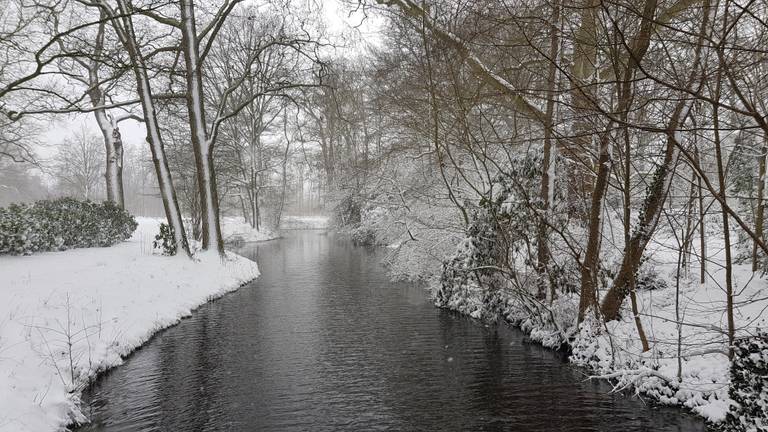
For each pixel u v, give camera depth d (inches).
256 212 1496.1
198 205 937.5
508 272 367.2
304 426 208.1
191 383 259.3
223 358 302.7
